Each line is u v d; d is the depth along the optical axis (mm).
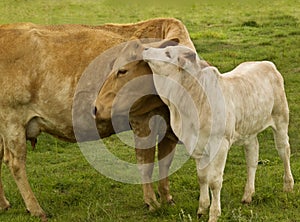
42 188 8000
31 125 7000
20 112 6875
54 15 23359
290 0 24984
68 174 8562
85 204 7352
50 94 6785
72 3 26062
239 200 7023
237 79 6328
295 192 7070
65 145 9984
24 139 6973
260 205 6840
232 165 8570
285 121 6945
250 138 6613
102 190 7816
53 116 6879
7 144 6992
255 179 7629
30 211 6996
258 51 15391
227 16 22062
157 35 6820
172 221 6570
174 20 6781
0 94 6820
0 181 7328
